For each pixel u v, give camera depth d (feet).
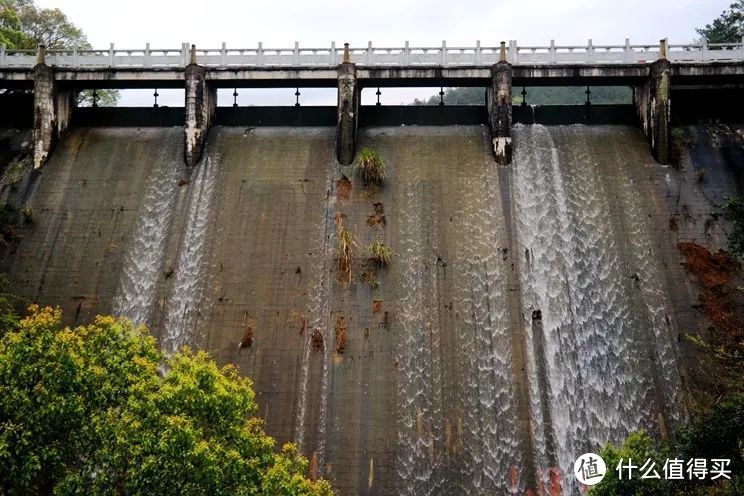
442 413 106.73
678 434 87.71
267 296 119.44
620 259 123.13
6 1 186.91
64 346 70.08
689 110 150.82
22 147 148.46
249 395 77.87
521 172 135.95
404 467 102.42
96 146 146.61
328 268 122.42
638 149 141.38
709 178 135.54
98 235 129.29
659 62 138.92
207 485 66.90
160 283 122.31
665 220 128.36
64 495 64.80
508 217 129.08
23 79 147.23
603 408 108.37
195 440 66.74
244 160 140.97
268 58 144.56
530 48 144.15
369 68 142.00
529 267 122.31
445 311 116.88
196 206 132.67
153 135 149.28
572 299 118.83
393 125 149.07
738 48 151.43
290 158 140.97
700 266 121.49
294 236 127.03
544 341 113.80
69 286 122.52
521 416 106.42
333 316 116.78
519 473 101.86
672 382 109.60
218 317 117.50
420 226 128.06
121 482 67.46
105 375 71.31
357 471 102.01
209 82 146.00
